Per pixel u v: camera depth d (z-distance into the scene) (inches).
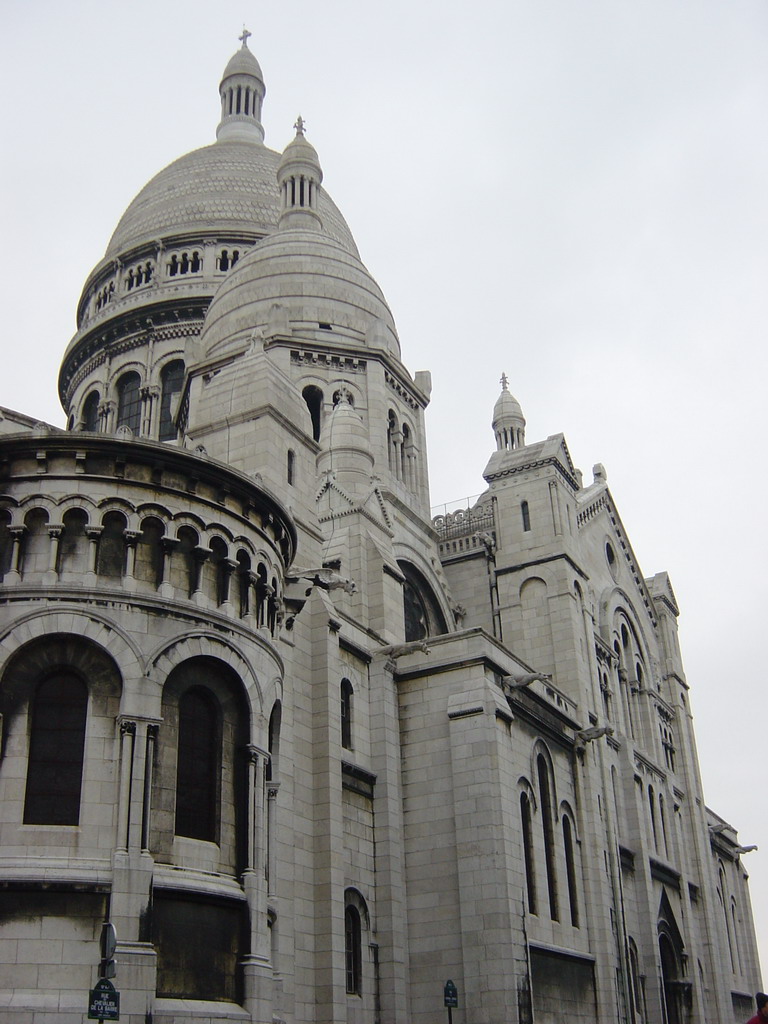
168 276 3100.4
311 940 1337.4
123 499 1143.0
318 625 1487.5
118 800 1024.9
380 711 1626.5
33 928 965.2
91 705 1059.9
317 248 2463.1
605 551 2561.5
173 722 1095.6
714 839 3024.1
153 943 995.9
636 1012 1977.1
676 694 2790.4
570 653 2055.9
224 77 3927.2
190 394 2298.2
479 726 1579.7
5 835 997.2
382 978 1472.7
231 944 1070.4
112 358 3041.3
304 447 1646.2
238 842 1119.0
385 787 1578.5
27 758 1032.2
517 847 1561.3
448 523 2362.2
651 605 2844.5
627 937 1995.6
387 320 2486.5
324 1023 1298.0
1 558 1104.8
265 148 3646.7
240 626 1187.3
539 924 1595.7
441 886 1526.8
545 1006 1549.0
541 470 2218.3
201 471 1198.3
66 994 946.7
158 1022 967.6
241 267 2468.0
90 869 991.6
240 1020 1033.5
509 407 2632.9
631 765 2231.8
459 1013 1445.6
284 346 2253.9
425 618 2186.3
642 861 2150.6
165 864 1035.9
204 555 1176.2
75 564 1108.5
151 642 1096.8
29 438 1133.7
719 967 2508.6
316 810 1398.9
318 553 1611.7
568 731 1923.0
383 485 2138.3
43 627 1066.7
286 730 1373.0
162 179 3366.1
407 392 2456.9
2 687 1043.9
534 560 2155.5
